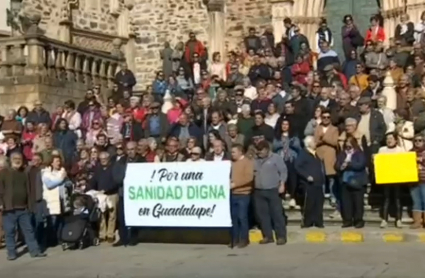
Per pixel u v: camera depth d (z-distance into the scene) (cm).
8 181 1245
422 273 981
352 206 1320
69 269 1123
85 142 1559
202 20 2248
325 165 1355
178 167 1299
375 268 1022
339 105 1423
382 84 1556
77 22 2211
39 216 1297
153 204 1309
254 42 1914
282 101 1548
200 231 1349
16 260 1231
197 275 1030
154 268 1098
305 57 1725
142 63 2312
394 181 1284
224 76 1928
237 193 1264
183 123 1479
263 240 1285
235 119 1488
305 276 991
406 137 1311
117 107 1623
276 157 1280
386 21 2031
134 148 1362
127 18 2328
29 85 1842
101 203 1352
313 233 1287
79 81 1988
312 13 2133
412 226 1312
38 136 1499
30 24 2017
